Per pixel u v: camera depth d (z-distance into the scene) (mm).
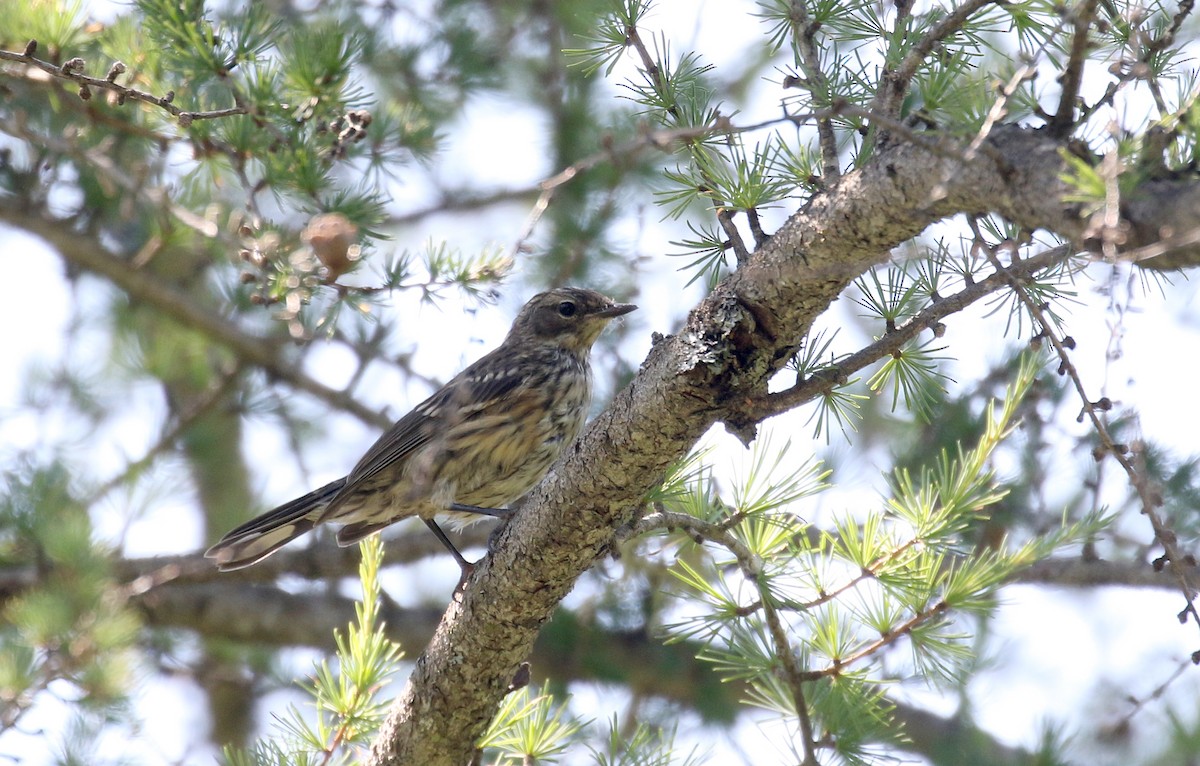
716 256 8820
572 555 8812
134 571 16391
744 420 8297
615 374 16328
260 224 10617
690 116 9008
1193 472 14617
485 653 9273
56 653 11242
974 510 9172
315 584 18719
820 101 8297
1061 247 7414
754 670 8977
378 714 9500
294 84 10664
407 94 16188
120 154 14039
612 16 9570
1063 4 6879
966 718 15812
